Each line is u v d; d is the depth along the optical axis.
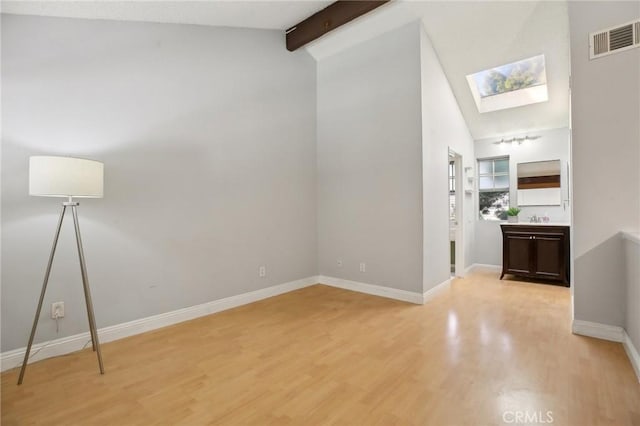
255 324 3.16
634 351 2.27
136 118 2.98
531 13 3.51
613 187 2.65
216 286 3.57
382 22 3.86
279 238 4.26
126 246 2.91
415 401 1.87
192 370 2.26
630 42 2.56
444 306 3.64
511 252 4.85
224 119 3.66
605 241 2.68
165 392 1.99
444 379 2.10
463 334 2.84
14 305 2.36
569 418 1.70
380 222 4.12
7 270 2.34
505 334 2.83
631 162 2.58
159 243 3.12
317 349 2.57
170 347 2.64
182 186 3.29
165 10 2.92
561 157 5.13
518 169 5.52
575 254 2.80
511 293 4.16
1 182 2.32
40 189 2.05
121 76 2.89
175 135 3.24
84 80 2.68
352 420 1.71
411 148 3.82
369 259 4.24
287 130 4.37
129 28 2.94
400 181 3.93
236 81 3.78
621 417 1.70
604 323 2.70
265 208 4.09
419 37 3.74
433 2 3.50
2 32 2.33
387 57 4.03
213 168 3.56
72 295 2.61
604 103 2.67
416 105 3.77
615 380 2.05
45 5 2.38
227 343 2.71
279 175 4.27
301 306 3.72
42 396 1.96
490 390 1.97
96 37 2.75
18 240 2.38
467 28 3.81
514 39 3.82
